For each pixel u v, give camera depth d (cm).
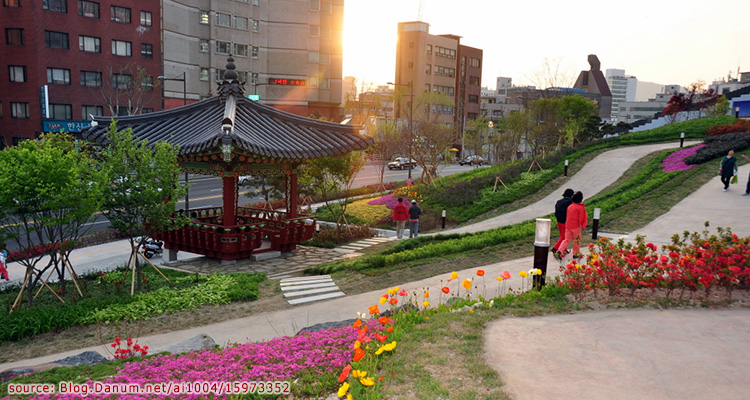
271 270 1662
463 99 10444
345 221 2441
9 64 4866
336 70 7244
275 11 6881
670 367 582
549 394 516
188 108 1872
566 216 1297
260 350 711
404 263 1438
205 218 2027
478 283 1144
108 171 1271
